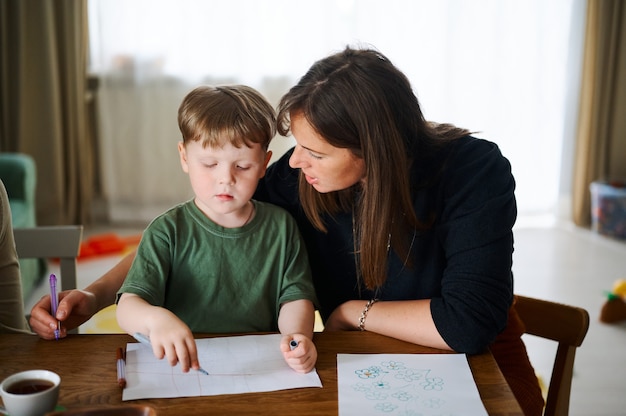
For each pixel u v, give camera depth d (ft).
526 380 4.62
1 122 13.64
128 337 3.92
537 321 4.71
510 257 4.14
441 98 14.52
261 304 4.24
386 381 3.51
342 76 3.78
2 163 10.93
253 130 3.85
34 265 10.48
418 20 14.20
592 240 14.06
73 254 5.28
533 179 15.14
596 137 14.71
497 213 4.07
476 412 3.24
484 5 14.16
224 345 3.85
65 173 14.19
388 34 14.25
